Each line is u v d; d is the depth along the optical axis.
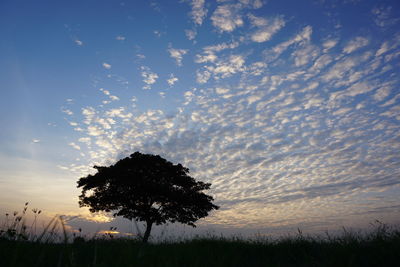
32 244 4.92
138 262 4.32
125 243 6.68
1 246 4.51
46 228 4.07
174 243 8.32
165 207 25.72
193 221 26.80
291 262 6.45
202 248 7.03
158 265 4.40
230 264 5.43
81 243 6.07
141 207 24.61
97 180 25.05
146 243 6.87
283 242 8.41
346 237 7.39
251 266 5.96
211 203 26.86
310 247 7.34
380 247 5.72
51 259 4.33
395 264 4.97
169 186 26.66
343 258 5.01
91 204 25.17
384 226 7.12
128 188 25.19
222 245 7.87
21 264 3.75
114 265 4.25
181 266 4.82
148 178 25.97
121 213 24.84
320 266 5.38
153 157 26.67
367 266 5.01
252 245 8.20
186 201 25.67
